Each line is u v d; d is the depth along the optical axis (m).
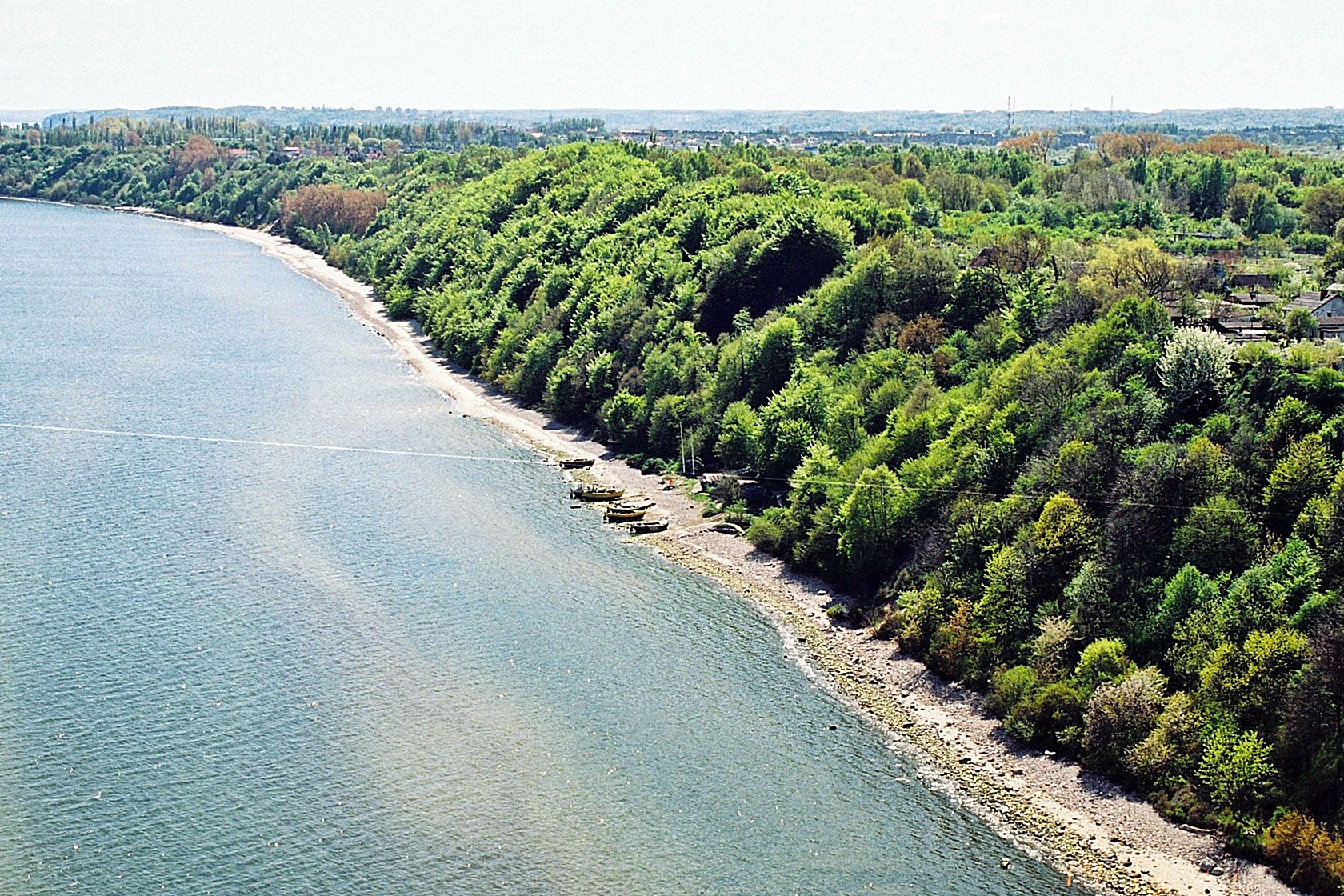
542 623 115.00
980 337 148.75
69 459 156.62
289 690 101.38
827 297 165.25
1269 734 86.25
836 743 96.38
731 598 121.69
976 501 116.62
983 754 94.88
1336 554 93.12
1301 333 139.00
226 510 140.25
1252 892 79.00
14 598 116.31
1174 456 105.56
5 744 93.12
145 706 98.56
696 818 86.75
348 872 80.56
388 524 137.75
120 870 80.44
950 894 79.56
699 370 165.50
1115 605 99.75
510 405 189.38
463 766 91.88
